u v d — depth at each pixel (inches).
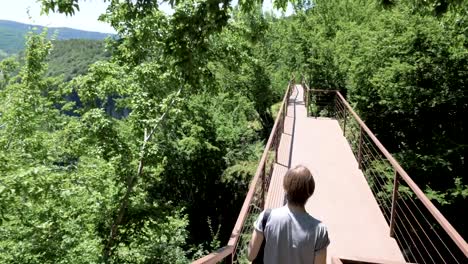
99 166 397.4
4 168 334.6
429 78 619.5
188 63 225.5
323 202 317.4
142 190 449.4
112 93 438.9
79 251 357.7
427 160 586.6
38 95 551.2
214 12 209.6
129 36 462.9
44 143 480.4
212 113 1047.0
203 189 1053.8
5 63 580.7
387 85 629.0
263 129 1250.0
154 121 409.4
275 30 1247.5
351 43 875.4
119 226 414.0
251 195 196.5
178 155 927.0
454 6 251.0
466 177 588.4
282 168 403.5
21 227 350.0
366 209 307.1
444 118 639.8
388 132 695.7
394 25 663.8
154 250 456.4
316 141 520.4
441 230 578.6
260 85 1178.6
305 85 948.0
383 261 170.1
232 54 493.4
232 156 1052.5
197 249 742.5
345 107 563.2
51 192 318.0
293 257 103.4
